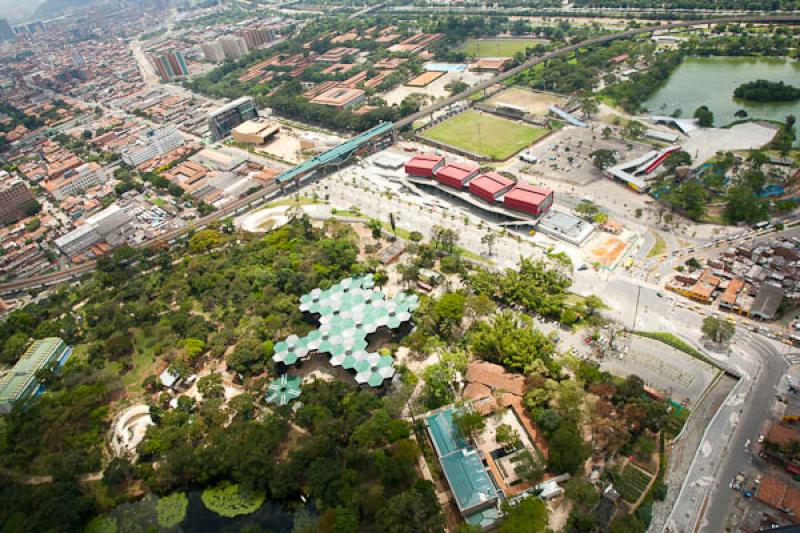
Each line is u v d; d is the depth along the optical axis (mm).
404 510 176000
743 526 174000
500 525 184750
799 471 185625
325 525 180125
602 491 189625
